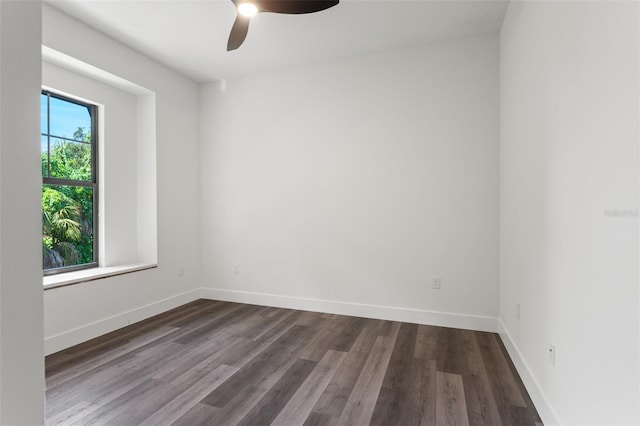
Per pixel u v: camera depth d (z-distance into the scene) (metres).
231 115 3.91
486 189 2.96
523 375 2.08
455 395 1.94
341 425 1.67
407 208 3.20
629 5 1.01
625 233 1.04
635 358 0.99
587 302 1.28
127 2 2.46
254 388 2.01
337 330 2.98
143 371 2.22
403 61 3.20
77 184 3.04
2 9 0.43
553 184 1.62
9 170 0.43
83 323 2.72
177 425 1.67
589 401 1.26
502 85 2.77
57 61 2.71
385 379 2.12
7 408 0.44
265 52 3.27
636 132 0.98
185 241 3.85
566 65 1.48
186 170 3.87
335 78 3.45
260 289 3.80
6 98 0.43
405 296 3.22
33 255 0.46
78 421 1.69
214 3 2.48
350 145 3.40
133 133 3.50
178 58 3.40
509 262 2.51
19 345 0.45
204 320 3.25
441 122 3.08
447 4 2.50
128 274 3.13
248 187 3.84
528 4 2.03
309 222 3.58
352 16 2.65
